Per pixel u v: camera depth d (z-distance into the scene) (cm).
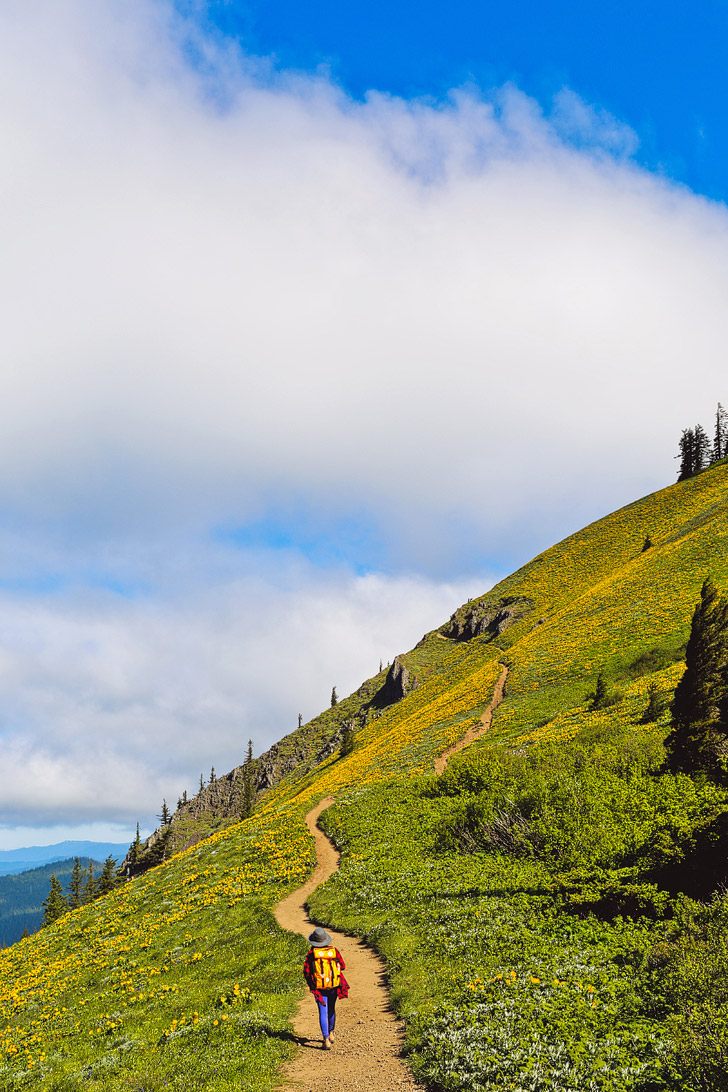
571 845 1658
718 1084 723
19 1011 2266
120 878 11512
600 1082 798
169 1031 1434
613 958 1170
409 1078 952
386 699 11512
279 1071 1057
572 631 6988
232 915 2566
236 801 16075
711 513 8638
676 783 1761
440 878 2059
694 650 2097
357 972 1530
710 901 1240
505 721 5128
